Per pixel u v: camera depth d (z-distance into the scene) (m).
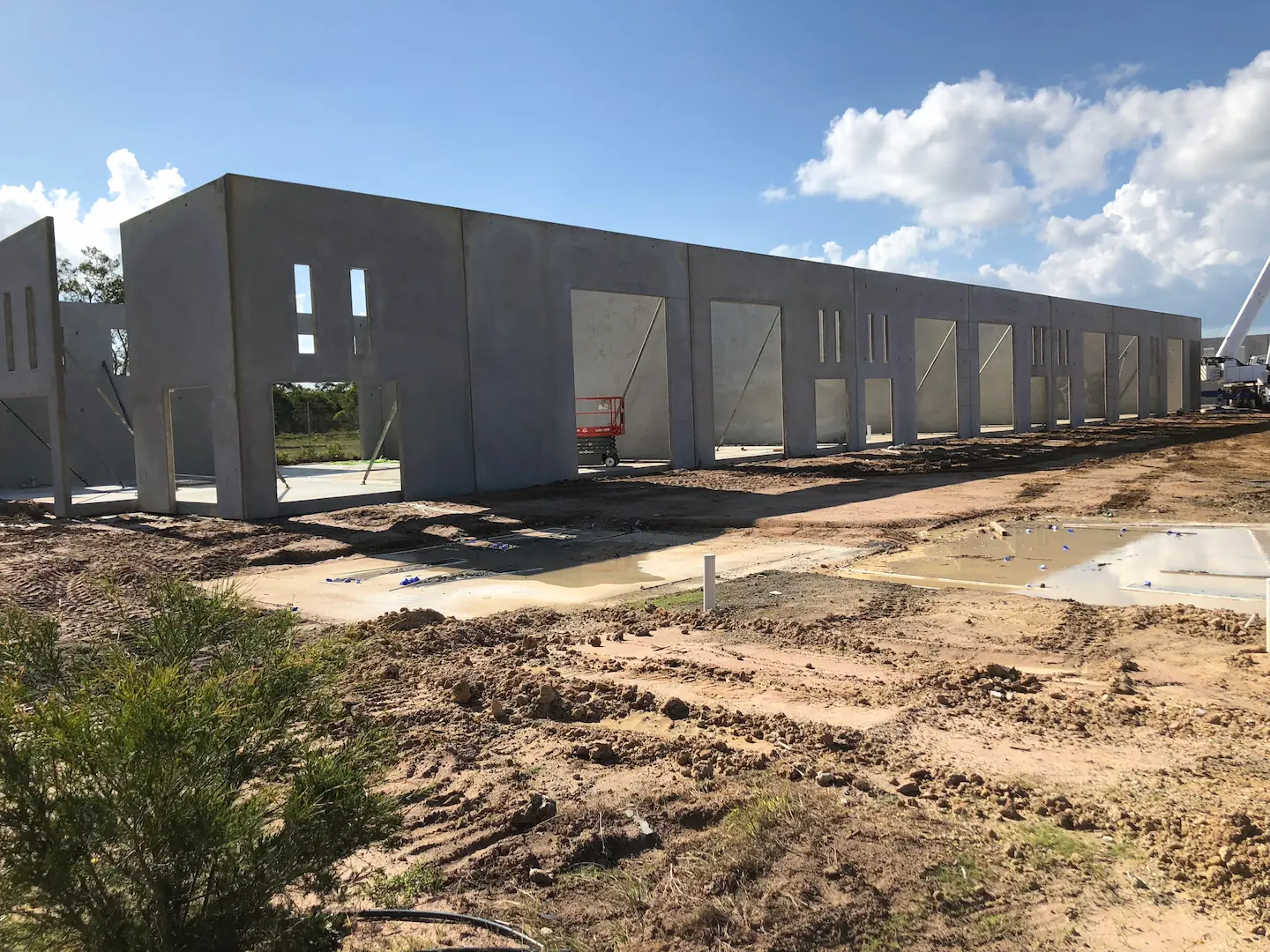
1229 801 4.14
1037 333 40.28
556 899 3.46
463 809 4.22
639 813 4.16
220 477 15.85
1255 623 7.58
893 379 31.66
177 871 2.41
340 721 5.30
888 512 15.71
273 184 15.59
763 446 33.09
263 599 9.91
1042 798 4.22
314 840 2.62
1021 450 28.88
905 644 7.29
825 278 28.56
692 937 3.15
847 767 4.66
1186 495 17.03
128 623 3.11
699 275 24.59
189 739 2.41
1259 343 72.88
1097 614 8.08
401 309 17.64
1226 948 3.07
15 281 17.11
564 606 9.28
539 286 20.42
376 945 3.10
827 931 3.19
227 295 15.08
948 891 3.44
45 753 2.26
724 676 6.38
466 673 6.43
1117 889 3.45
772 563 11.44
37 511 16.84
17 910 2.27
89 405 24.64
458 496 18.59
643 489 19.75
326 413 45.47
